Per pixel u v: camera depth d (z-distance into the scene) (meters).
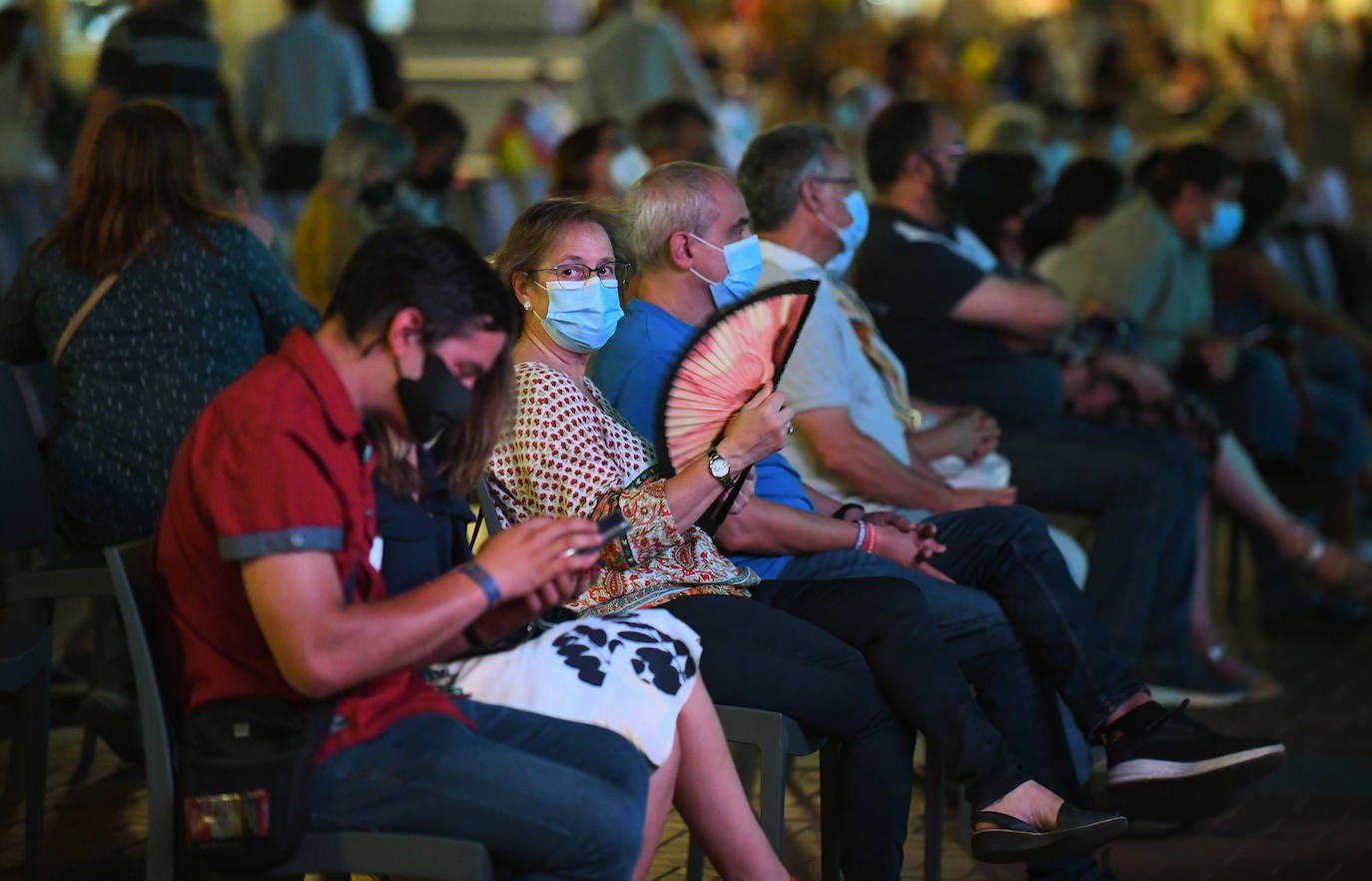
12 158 24.56
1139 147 36.78
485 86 44.53
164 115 12.45
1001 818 10.46
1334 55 45.69
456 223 25.48
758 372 9.88
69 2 42.78
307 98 27.41
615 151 18.55
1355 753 15.18
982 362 15.49
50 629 11.13
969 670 12.00
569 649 9.01
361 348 7.82
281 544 7.52
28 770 10.93
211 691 7.89
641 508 9.76
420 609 7.69
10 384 11.87
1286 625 19.62
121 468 12.17
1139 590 15.48
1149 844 12.93
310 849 7.88
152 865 8.04
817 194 13.22
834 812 10.77
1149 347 18.50
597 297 10.27
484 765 7.96
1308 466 19.91
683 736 9.23
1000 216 17.28
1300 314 20.66
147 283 12.30
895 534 11.62
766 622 10.34
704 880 11.88
